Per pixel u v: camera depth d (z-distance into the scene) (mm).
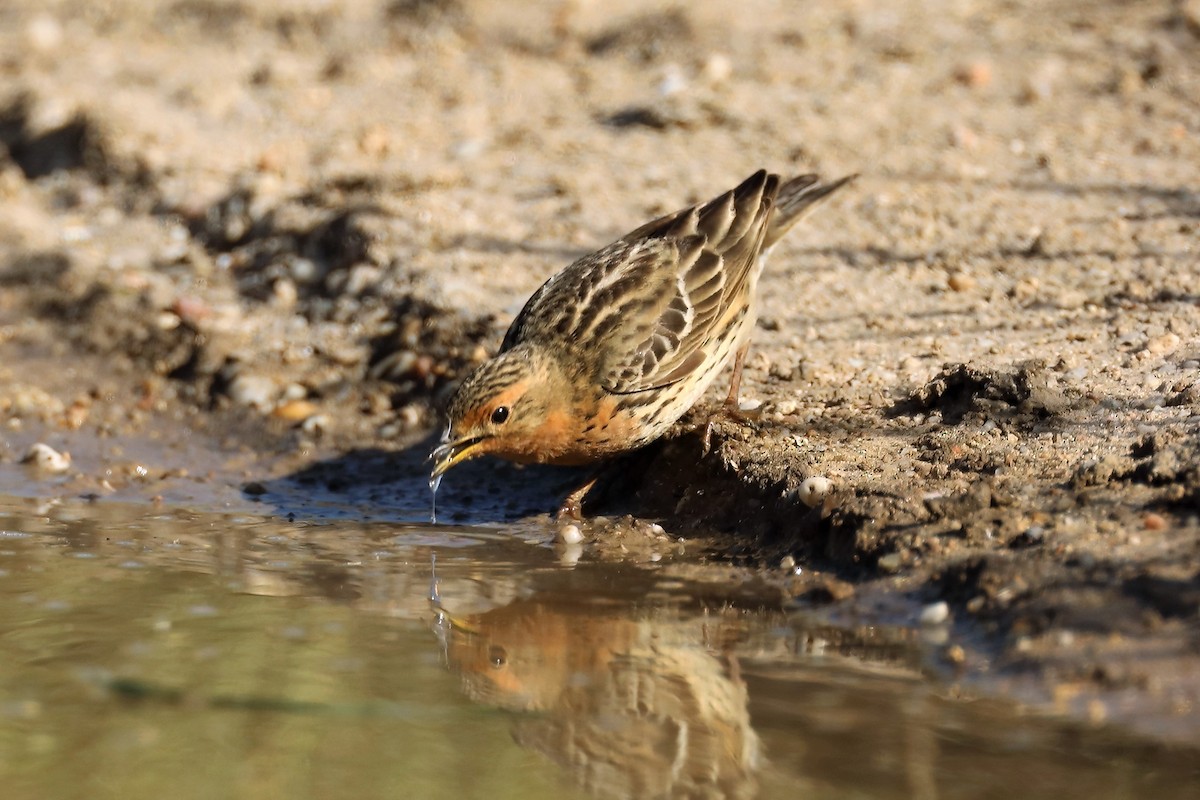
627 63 20234
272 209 16453
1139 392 10914
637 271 11242
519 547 10797
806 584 9508
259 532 11305
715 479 11031
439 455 10695
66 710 8156
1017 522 9219
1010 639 8203
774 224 12336
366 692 8391
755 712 7738
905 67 18969
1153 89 17859
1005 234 14641
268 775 7367
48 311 15203
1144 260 13750
